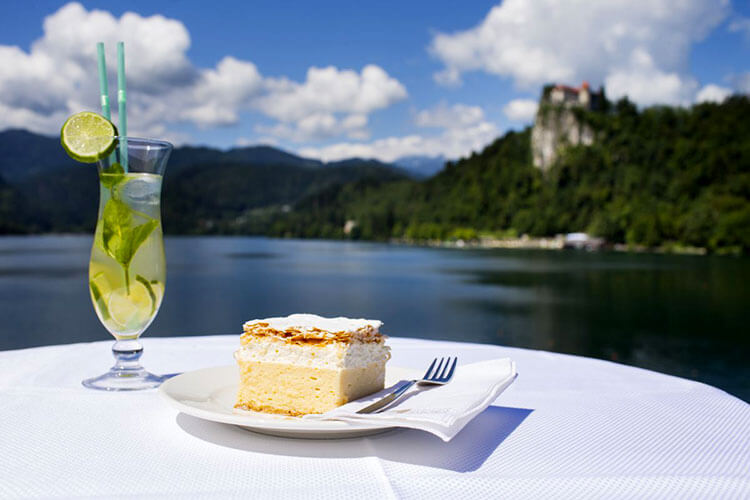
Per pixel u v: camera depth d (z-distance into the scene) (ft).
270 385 2.92
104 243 3.43
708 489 1.97
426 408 2.37
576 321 79.25
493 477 2.06
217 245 278.87
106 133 3.36
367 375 2.98
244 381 2.98
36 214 400.06
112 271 3.46
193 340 4.94
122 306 3.49
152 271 3.57
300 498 1.87
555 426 2.69
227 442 2.45
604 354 59.67
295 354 2.88
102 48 3.66
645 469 2.15
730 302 95.96
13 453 2.29
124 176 3.43
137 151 3.49
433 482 2.01
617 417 2.83
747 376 50.01
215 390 3.18
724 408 3.01
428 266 155.94
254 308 85.30
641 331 73.05
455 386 2.80
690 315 84.43
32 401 3.04
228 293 100.48
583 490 1.95
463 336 67.62
